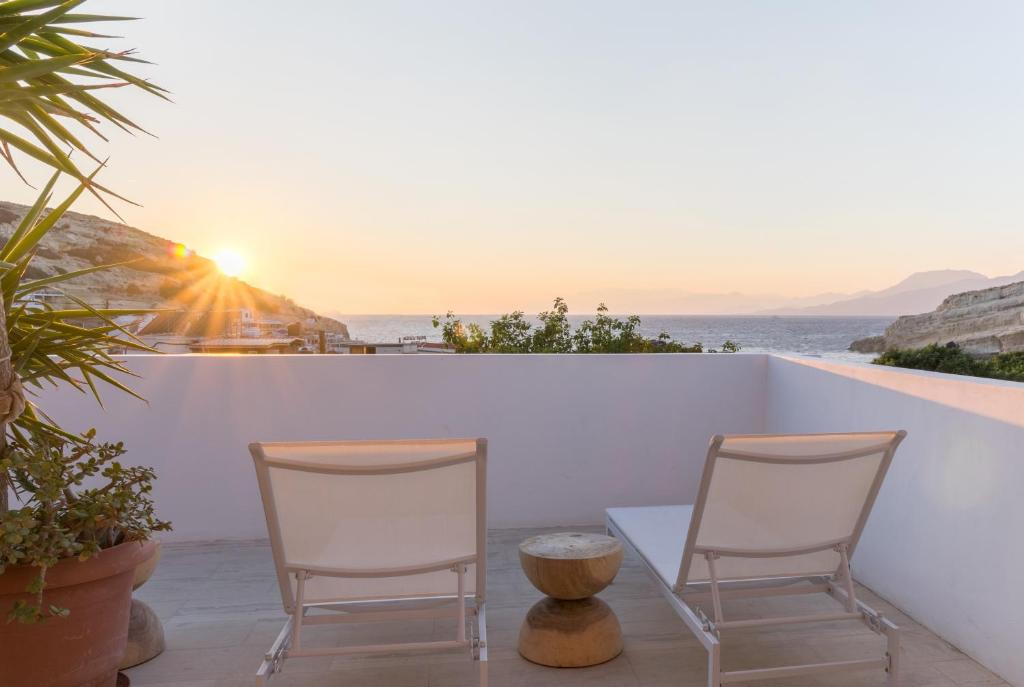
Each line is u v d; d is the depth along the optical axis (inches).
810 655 112.3
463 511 91.5
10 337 94.2
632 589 139.6
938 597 118.6
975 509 110.4
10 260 91.7
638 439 180.7
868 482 98.7
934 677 105.5
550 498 178.9
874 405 137.3
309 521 89.7
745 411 184.5
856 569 142.3
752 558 100.7
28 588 81.2
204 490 170.1
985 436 108.3
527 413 177.0
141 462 168.2
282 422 171.3
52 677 86.8
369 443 85.3
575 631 108.9
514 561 154.9
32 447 93.0
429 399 174.4
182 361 168.6
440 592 97.0
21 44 82.4
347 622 96.2
